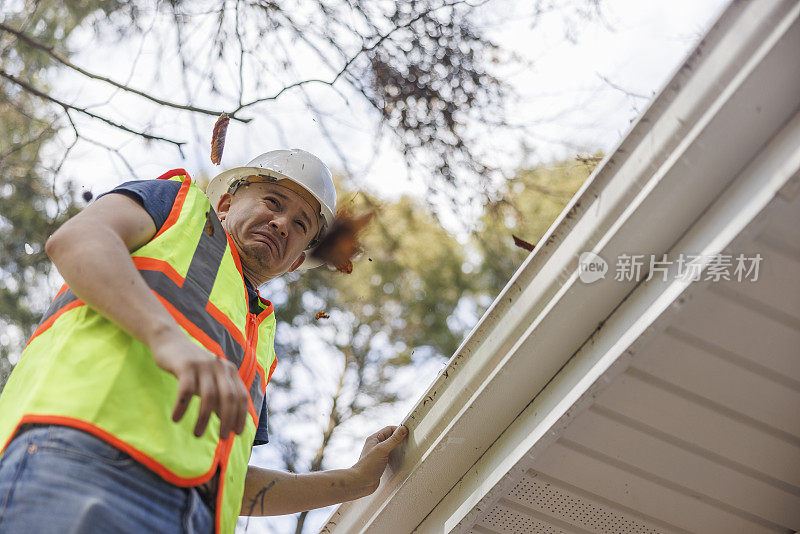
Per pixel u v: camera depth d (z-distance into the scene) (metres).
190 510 1.45
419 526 2.33
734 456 1.95
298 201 2.28
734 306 1.69
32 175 4.25
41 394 1.41
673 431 1.91
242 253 2.10
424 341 5.52
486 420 2.04
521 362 1.91
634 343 1.67
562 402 1.83
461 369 2.06
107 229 1.51
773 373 1.80
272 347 2.06
